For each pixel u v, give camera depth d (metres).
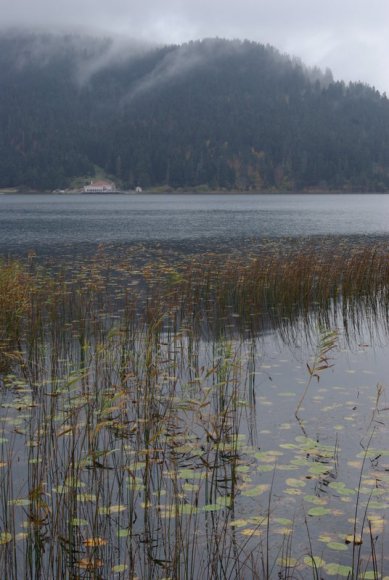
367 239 36.09
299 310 14.84
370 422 7.49
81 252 29.84
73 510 5.27
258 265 18.44
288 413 7.81
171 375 9.41
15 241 36.75
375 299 15.69
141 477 5.99
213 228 49.16
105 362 9.56
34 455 6.50
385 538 5.04
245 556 4.82
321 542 4.99
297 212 82.94
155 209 94.56
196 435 7.07
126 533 5.08
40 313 13.28
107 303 15.46
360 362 10.34
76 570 4.66
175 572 4.54
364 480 5.95
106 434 7.08
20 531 5.10
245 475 6.07
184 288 16.86
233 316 14.02
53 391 8.31
